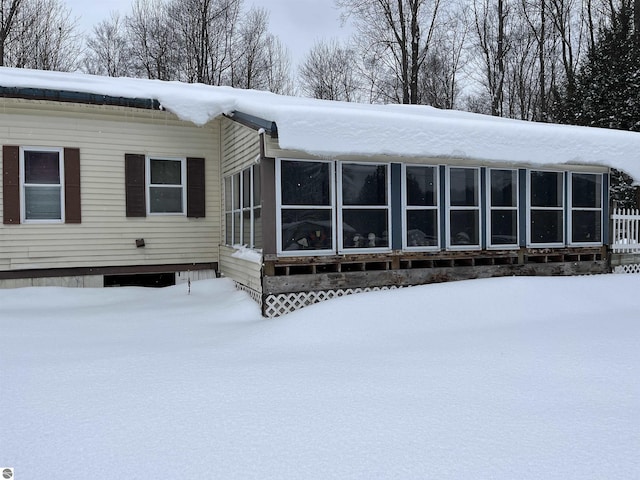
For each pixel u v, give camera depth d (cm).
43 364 520
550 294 827
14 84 830
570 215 1027
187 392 435
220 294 950
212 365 518
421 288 810
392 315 711
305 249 805
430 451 324
